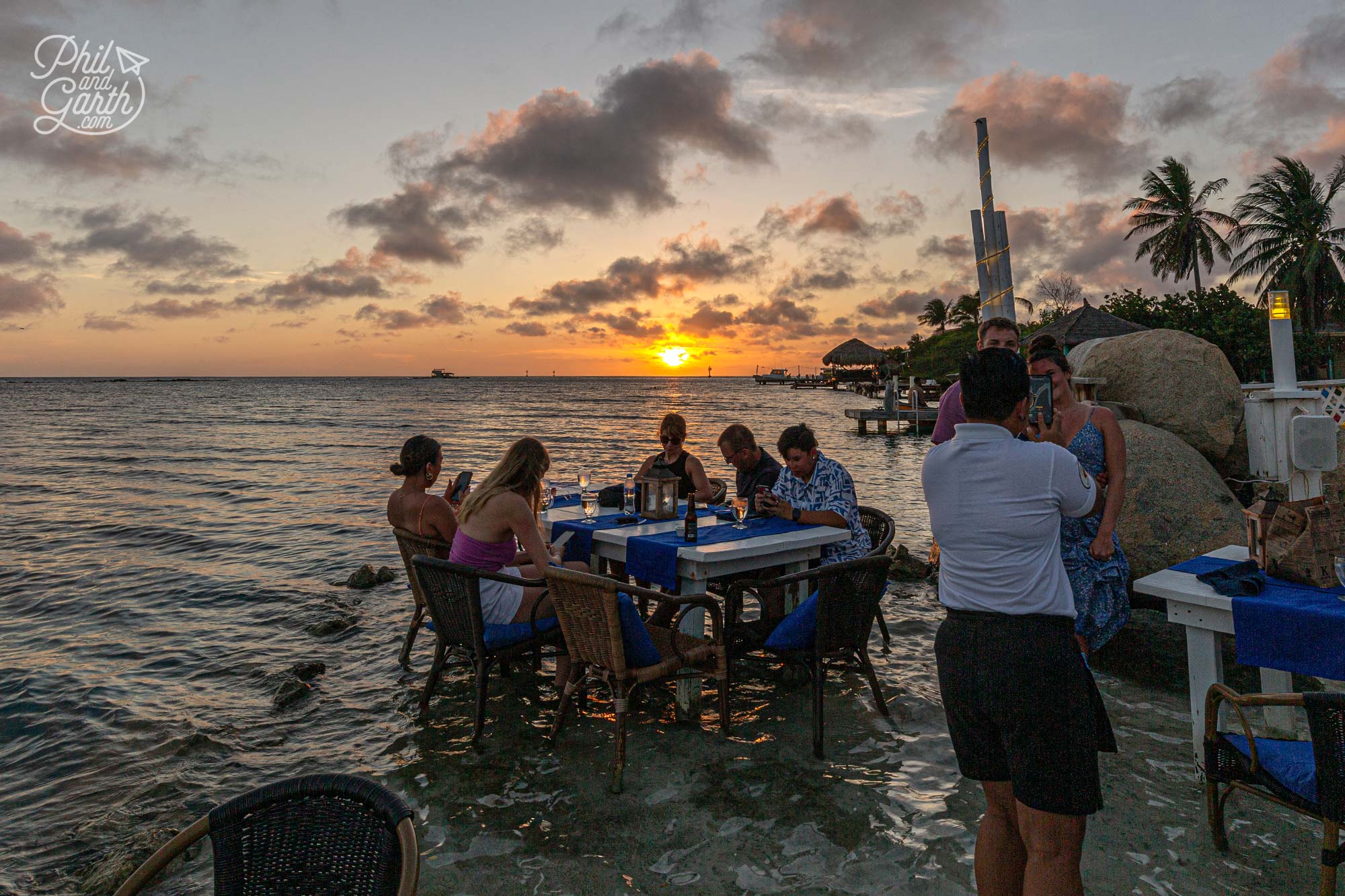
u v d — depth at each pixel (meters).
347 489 15.27
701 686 4.36
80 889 2.75
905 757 3.60
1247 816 2.97
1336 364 32.12
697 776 3.45
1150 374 6.68
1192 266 36.97
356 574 7.26
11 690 4.74
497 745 3.82
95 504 13.16
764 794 3.27
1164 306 26.33
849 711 4.15
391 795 1.71
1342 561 2.62
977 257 7.65
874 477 16.44
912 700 4.27
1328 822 2.16
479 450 25.27
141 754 3.87
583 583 3.37
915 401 31.44
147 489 15.32
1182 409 6.52
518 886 2.65
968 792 3.26
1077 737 1.91
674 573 4.12
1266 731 3.59
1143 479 5.49
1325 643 2.59
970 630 2.02
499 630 3.93
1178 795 3.15
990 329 4.22
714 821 3.05
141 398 85.94
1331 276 30.50
